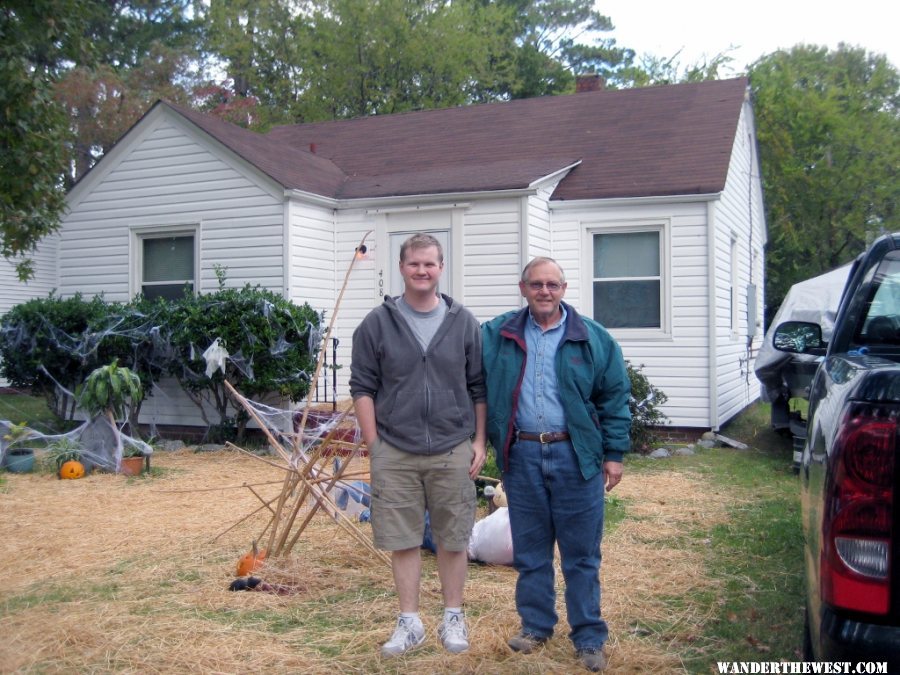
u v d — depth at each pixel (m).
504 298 10.77
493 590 4.95
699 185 10.85
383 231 11.34
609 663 3.91
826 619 2.62
